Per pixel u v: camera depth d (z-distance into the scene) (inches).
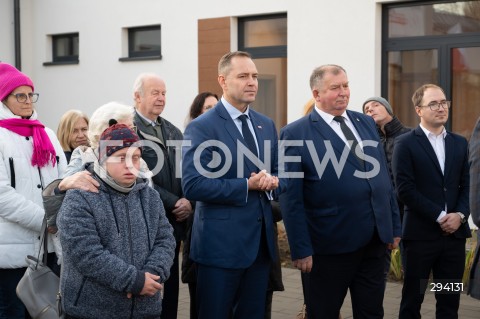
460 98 337.1
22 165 173.6
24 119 177.2
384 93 354.9
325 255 177.8
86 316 128.1
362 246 175.2
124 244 130.1
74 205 127.3
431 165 193.9
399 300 247.9
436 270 199.5
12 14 486.0
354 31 354.9
